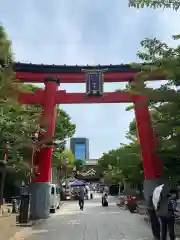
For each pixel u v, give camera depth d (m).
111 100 25.38
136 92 13.30
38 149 23.31
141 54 13.26
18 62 25.30
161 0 8.62
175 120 14.66
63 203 43.31
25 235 14.58
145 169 24.12
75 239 13.30
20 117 18.45
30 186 23.53
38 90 25.34
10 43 14.16
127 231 15.59
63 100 25.42
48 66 25.64
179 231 14.66
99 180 109.00
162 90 12.95
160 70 12.56
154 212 12.70
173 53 12.29
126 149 30.97
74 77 25.95
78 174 95.81
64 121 39.34
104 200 36.62
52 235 14.52
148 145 24.03
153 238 13.16
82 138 137.38
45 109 24.69
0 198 21.48
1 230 13.72
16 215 18.06
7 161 20.41
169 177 16.67
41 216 22.77
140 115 24.52
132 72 25.86
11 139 18.39
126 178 31.66
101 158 79.81
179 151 15.69
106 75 25.95
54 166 44.88
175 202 15.95
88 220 21.20
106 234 14.67
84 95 25.44
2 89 14.29
